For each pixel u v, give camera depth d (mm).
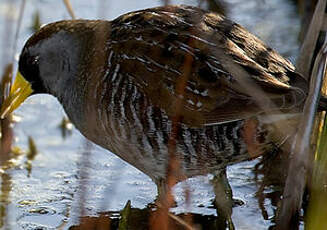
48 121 12891
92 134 10570
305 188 10609
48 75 10992
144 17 10219
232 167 11844
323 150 9789
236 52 9617
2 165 11891
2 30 14219
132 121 9930
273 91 9234
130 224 10586
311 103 9422
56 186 11414
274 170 11398
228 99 9484
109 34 10266
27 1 15328
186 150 9891
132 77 9883
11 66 12305
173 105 9688
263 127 9445
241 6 14984
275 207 10875
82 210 10055
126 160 10469
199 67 9664
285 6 14930
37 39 10961
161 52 9852
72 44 10633
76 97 10578
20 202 11031
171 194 10398
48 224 10523
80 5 15344
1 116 11305
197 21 10023
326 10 10992
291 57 13203
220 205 10547
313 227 9211
